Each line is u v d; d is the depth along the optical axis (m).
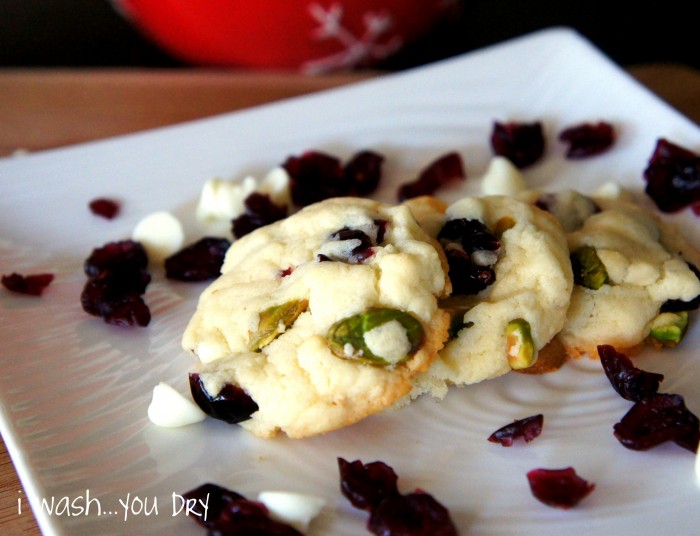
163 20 0.43
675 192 0.31
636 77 0.38
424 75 0.35
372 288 0.25
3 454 0.26
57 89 0.37
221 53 0.44
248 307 0.26
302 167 0.33
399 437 0.26
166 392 0.26
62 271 0.30
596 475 0.25
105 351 0.28
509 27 0.47
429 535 0.23
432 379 0.26
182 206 0.32
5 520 0.25
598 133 0.33
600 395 0.26
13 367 0.27
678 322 0.27
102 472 0.25
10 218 0.31
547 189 0.33
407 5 0.42
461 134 0.34
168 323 0.29
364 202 0.28
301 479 0.25
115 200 0.32
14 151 0.35
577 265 0.27
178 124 0.35
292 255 0.27
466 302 0.27
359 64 0.45
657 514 0.24
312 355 0.25
